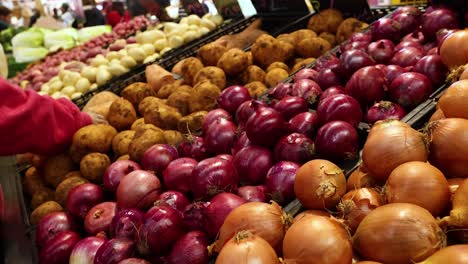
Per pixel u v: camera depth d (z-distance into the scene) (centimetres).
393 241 47
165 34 219
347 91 93
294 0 188
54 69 229
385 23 124
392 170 60
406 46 111
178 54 190
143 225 66
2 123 94
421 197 53
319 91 100
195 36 208
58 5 420
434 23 114
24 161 131
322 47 148
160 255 67
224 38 181
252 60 152
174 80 160
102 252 67
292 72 137
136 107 142
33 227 97
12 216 99
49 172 114
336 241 49
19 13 407
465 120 61
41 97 105
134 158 100
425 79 87
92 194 89
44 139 104
